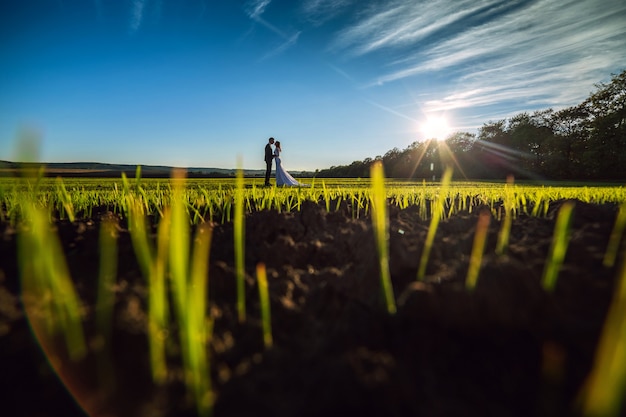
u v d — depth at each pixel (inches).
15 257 66.1
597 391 29.2
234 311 54.2
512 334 44.1
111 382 39.3
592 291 47.5
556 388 36.5
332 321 51.3
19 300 51.0
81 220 97.1
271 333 49.3
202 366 41.7
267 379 39.0
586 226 75.0
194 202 123.8
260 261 73.5
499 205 125.7
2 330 44.4
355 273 64.4
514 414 34.3
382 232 48.5
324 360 41.1
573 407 34.0
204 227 87.7
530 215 102.7
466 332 45.7
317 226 99.6
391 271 63.5
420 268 59.5
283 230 94.0
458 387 37.6
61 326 45.4
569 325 42.9
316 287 61.9
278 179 545.3
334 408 34.4
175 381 39.6
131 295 53.0
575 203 103.3
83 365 40.8
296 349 45.1
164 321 49.1
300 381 38.1
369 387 35.4
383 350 43.4
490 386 37.7
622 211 56.7
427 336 45.2
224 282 60.5
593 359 38.4
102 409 36.4
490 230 79.5
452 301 47.3
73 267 64.6
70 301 44.4
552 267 47.8
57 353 41.9
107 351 42.5
